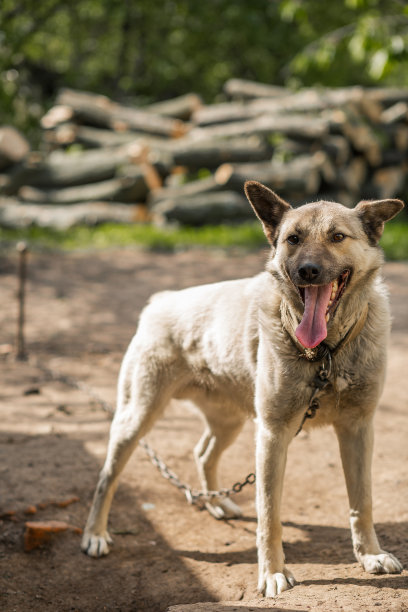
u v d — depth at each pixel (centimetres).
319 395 366
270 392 367
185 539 446
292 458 555
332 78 2558
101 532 436
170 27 2592
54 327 969
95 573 408
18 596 386
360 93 1725
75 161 1736
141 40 2686
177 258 1409
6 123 2370
